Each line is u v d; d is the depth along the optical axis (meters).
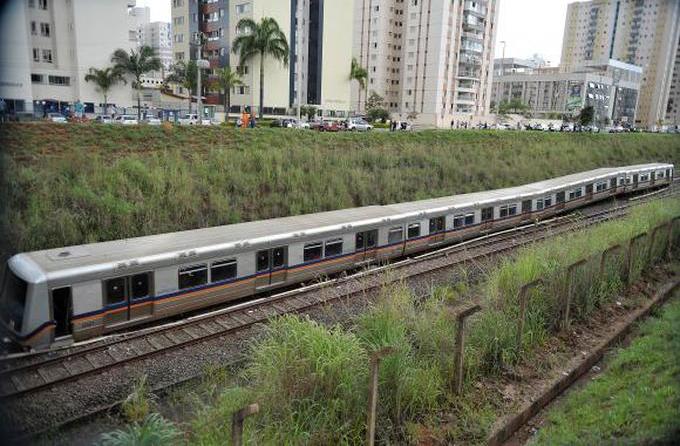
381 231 17.94
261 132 28.08
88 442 8.16
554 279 11.78
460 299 14.30
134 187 18.22
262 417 7.44
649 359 9.18
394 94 89.12
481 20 84.19
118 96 45.69
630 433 6.86
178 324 12.09
